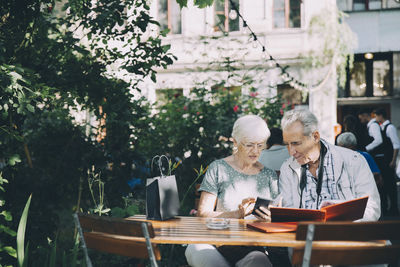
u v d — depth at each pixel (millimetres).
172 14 13414
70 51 4305
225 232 2711
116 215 4410
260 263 2857
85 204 5230
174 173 5930
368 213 2990
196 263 3037
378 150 8188
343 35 12625
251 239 2502
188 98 7750
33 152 5270
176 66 13031
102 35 4410
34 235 3922
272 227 2744
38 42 4164
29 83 3242
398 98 15070
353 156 3150
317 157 3160
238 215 3225
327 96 13211
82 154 4992
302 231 2201
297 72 13258
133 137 5387
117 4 4105
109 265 4117
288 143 3158
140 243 2406
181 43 13125
